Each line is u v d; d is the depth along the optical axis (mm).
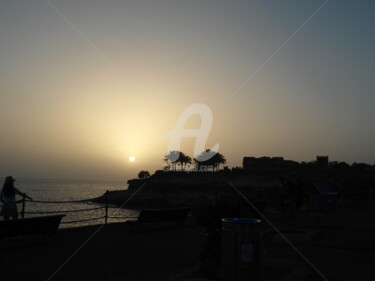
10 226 10477
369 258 9555
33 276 7762
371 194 34719
